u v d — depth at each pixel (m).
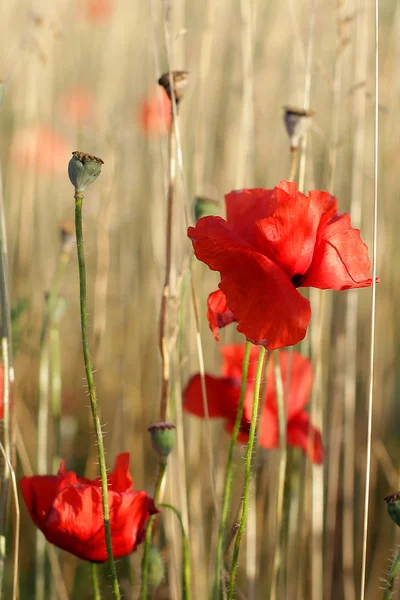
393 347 1.49
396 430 1.52
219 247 0.88
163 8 0.99
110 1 1.81
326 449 1.35
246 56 1.15
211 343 1.33
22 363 1.26
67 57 1.79
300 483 1.19
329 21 1.33
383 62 1.44
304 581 1.18
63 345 1.54
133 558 1.15
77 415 1.46
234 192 0.92
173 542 1.06
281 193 0.89
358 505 1.34
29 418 1.30
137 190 1.49
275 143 1.43
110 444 1.37
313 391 1.10
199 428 1.19
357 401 1.41
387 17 1.67
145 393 1.38
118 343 1.47
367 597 1.22
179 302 1.02
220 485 1.16
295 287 0.90
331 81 1.10
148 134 1.45
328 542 1.20
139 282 1.44
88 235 1.63
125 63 1.72
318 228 0.90
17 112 1.68
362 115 1.19
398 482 1.25
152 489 1.15
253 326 0.87
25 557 1.19
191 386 1.03
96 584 0.93
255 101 1.41
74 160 0.87
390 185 1.44
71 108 1.69
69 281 1.60
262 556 1.20
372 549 1.30
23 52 1.44
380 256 1.40
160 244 1.23
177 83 0.97
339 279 0.89
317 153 1.38
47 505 0.93
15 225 1.58
